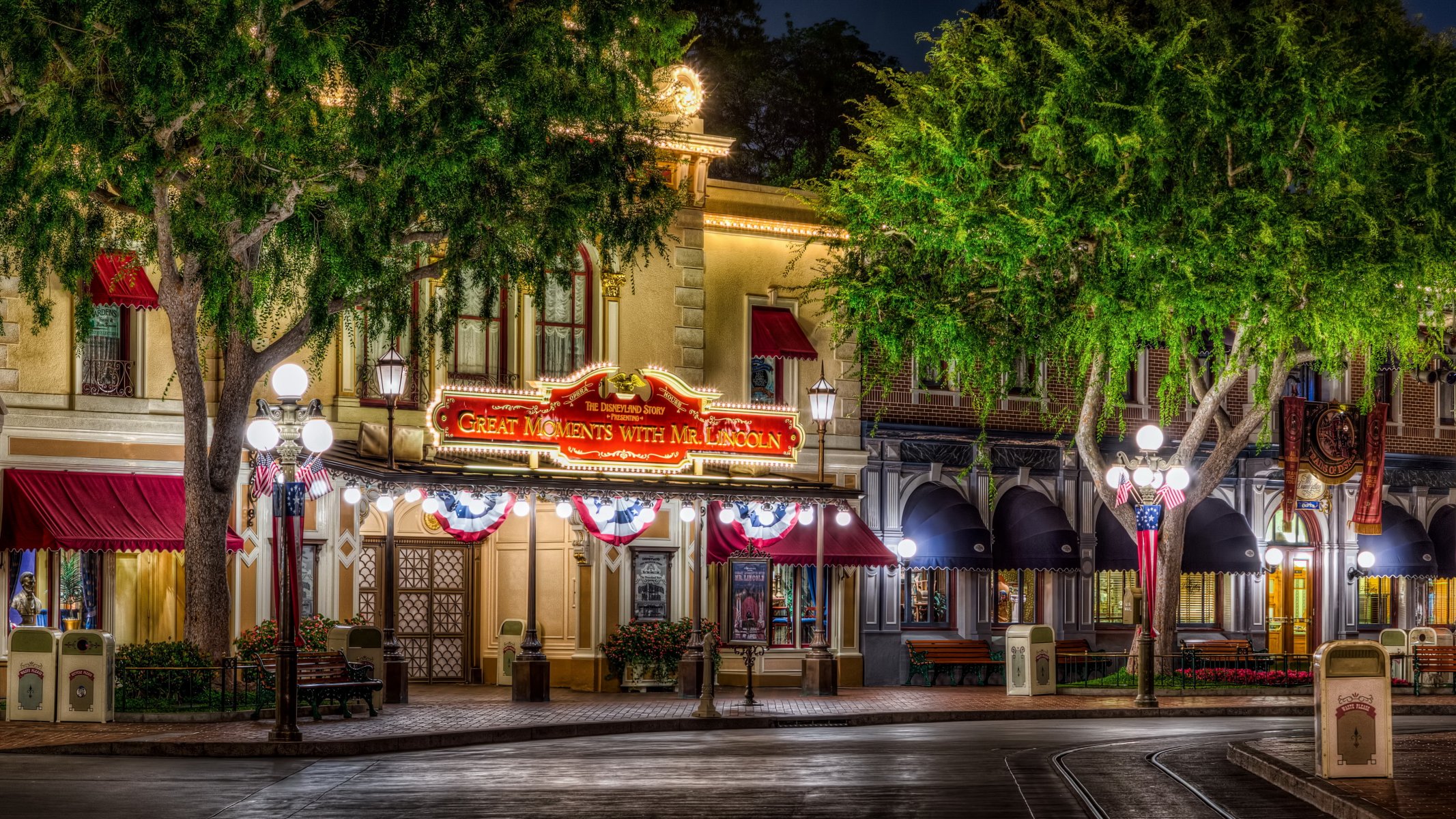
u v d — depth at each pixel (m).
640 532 30.70
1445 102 30.47
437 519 29.36
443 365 31.09
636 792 15.47
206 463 25.36
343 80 24.62
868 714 26.56
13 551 27.16
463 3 23.72
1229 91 29.12
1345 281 28.94
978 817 13.58
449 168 22.89
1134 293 29.31
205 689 24.47
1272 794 15.25
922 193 30.95
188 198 22.52
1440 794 14.07
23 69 21.28
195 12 21.33
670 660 31.42
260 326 26.91
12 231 23.14
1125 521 33.28
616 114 25.69
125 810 14.02
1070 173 29.72
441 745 21.50
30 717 23.14
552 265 25.73
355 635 26.27
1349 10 30.86
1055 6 31.09
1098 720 27.30
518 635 32.25
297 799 14.91
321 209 23.64
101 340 28.56
